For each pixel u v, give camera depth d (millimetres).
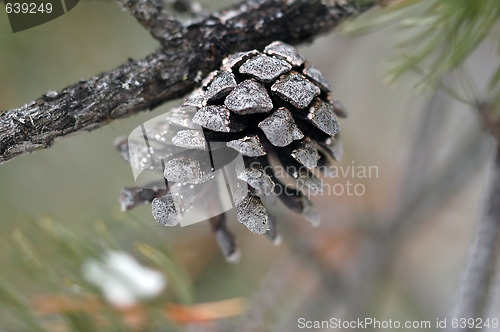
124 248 415
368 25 334
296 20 307
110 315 350
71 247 349
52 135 292
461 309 349
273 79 281
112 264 352
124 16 481
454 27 320
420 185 504
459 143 520
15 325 353
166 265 349
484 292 348
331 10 308
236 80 284
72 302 354
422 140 492
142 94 298
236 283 536
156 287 353
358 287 514
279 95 281
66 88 294
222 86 281
